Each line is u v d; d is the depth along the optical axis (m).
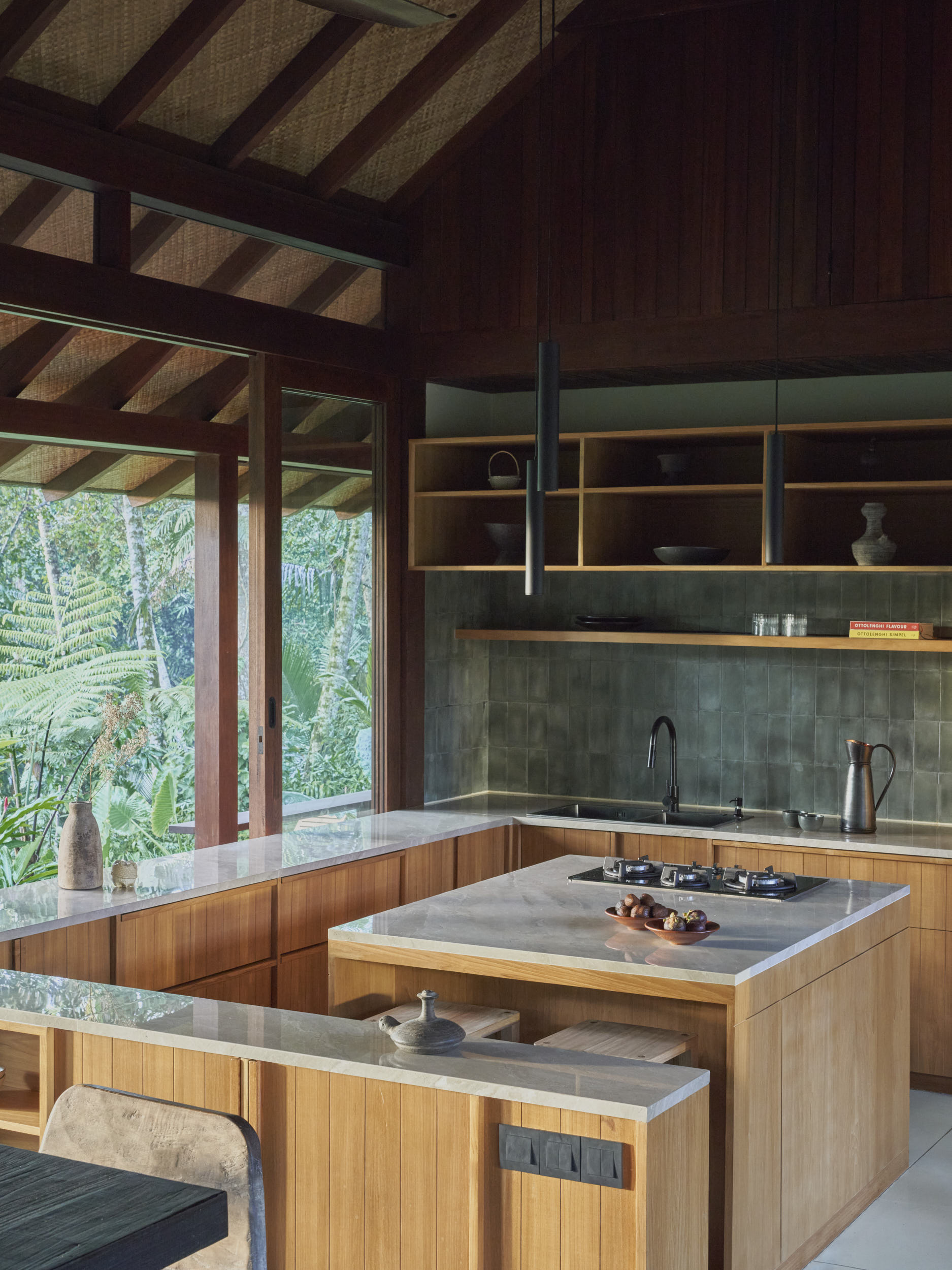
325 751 6.08
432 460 6.63
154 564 10.78
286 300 5.88
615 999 4.02
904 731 6.20
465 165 6.37
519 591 7.05
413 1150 2.92
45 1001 3.38
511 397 7.09
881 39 5.60
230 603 6.55
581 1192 2.76
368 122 5.76
